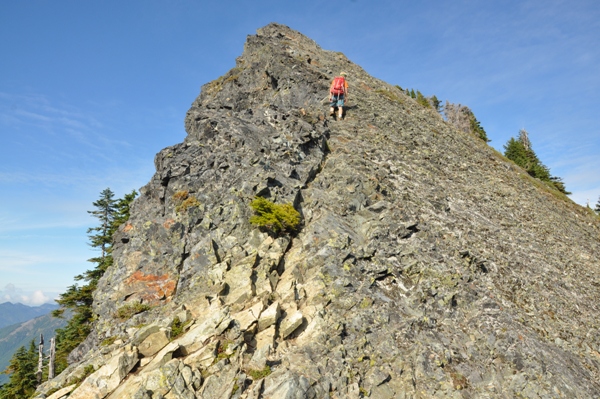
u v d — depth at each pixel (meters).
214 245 21.91
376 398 15.31
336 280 19.77
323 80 45.78
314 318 17.83
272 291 19.23
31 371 42.19
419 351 17.22
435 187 32.97
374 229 23.47
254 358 15.52
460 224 28.20
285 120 32.97
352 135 36.12
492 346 18.36
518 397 16.41
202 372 14.62
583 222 48.66
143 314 19.16
